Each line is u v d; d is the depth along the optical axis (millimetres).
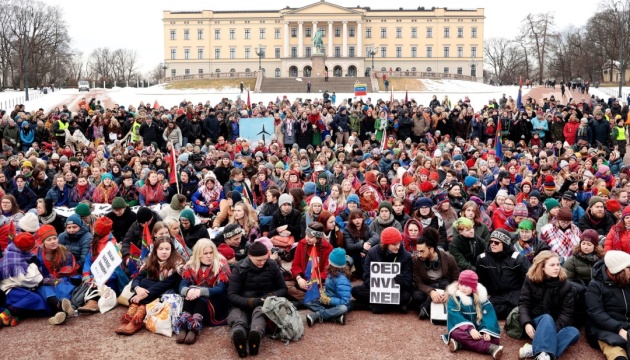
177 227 10289
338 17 119750
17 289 9117
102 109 34688
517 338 8562
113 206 11492
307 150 22141
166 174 17625
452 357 8008
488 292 9500
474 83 86875
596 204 11516
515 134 26641
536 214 12953
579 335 8062
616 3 93500
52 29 105688
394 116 28000
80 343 8414
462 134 28641
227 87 84312
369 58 124188
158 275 9234
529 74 121438
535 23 105188
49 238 9586
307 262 10000
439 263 9602
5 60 107000
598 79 109875
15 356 7980
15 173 17609
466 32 124438
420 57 124938
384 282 9508
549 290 8367
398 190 13070
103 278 9578
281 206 12141
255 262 8805
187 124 26203
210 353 8102
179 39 127500
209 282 8984
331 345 8383
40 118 26734
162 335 8695
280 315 8406
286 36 122062
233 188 15023
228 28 126500
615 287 8211
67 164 16078
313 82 83562
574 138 25672
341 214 12852
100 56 139500
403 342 8484
